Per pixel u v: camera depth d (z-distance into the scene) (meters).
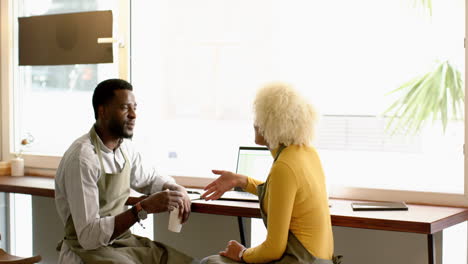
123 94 2.81
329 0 3.32
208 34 3.65
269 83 2.46
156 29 3.77
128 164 2.93
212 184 2.81
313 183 2.31
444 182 3.12
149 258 2.83
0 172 4.03
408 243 3.10
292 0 3.42
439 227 2.57
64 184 2.76
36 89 4.16
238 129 3.62
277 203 2.26
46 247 4.04
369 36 3.24
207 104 3.68
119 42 3.77
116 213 2.88
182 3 3.70
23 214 4.14
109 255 2.69
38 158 4.07
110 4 3.82
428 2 3.08
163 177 3.12
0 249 2.98
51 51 4.02
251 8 3.53
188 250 3.64
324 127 3.36
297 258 2.28
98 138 2.82
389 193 3.12
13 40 4.19
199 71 3.69
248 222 3.46
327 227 2.38
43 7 4.07
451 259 3.09
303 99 2.40
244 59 3.57
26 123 4.21
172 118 3.77
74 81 4.02
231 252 2.51
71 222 2.78
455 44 3.03
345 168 3.33
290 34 3.44
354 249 3.22
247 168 3.19
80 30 3.90
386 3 3.19
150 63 3.79
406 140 3.18
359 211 2.78
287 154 2.33
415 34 3.13
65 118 4.07
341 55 3.31
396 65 3.18
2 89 4.21
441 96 3.06
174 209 2.78
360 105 3.28
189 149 3.73
